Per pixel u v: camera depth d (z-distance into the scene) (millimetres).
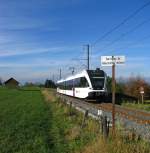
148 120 20094
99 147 12953
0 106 43375
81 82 46938
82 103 35719
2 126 23203
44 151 14922
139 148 12328
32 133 19891
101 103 42031
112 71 15211
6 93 96125
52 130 20984
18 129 21703
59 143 16609
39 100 57625
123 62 15094
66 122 23875
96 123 19219
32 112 33906
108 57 15055
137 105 38344
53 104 44312
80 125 20797
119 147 12438
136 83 56031
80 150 14219
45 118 27953
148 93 54438
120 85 59281
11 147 15969
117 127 16641
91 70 45375
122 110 30531
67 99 44531
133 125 17250
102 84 44062
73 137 17234
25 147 15891
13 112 34188
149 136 14273
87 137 16531
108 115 23594
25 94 88188
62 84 73250
